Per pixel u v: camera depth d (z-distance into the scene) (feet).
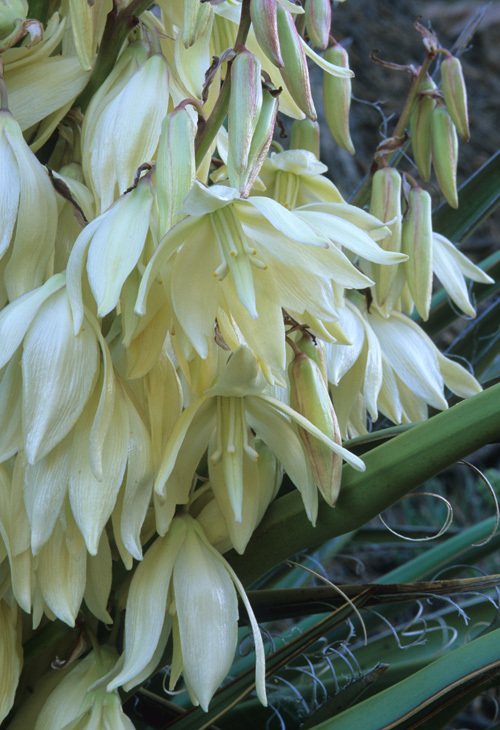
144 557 2.08
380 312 2.40
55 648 2.22
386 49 7.29
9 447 1.99
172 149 1.92
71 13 2.05
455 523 5.13
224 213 1.94
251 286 1.92
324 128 6.26
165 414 2.07
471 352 2.87
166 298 1.97
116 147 2.05
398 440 2.00
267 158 2.27
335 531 2.07
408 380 2.40
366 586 2.15
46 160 2.23
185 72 2.08
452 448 1.96
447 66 2.39
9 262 2.03
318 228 1.95
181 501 2.07
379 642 2.68
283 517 2.10
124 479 2.06
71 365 1.95
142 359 1.98
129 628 2.03
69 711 2.08
